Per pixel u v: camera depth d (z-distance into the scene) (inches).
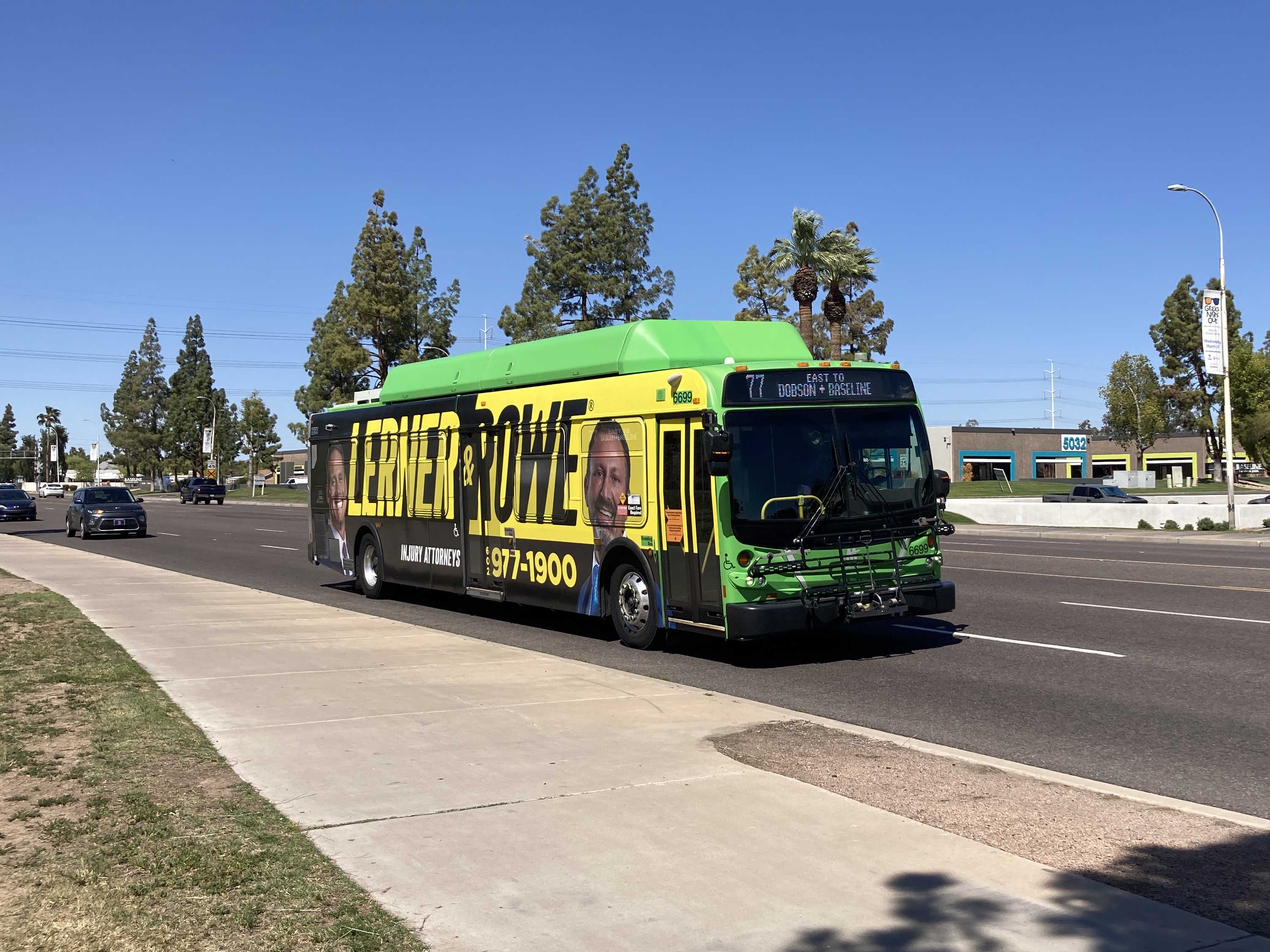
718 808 231.3
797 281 1871.3
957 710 348.8
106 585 735.1
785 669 428.8
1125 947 163.3
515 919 175.0
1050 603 609.0
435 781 254.8
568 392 513.3
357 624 539.8
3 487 2133.4
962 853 203.0
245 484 5462.6
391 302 2743.6
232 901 181.9
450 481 610.5
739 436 418.6
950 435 3661.4
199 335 5393.7
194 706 341.7
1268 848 209.5
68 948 163.9
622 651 478.0
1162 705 350.6
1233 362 2930.6
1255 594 637.3
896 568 438.0
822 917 175.0
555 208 2306.8
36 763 272.4
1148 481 3228.3
